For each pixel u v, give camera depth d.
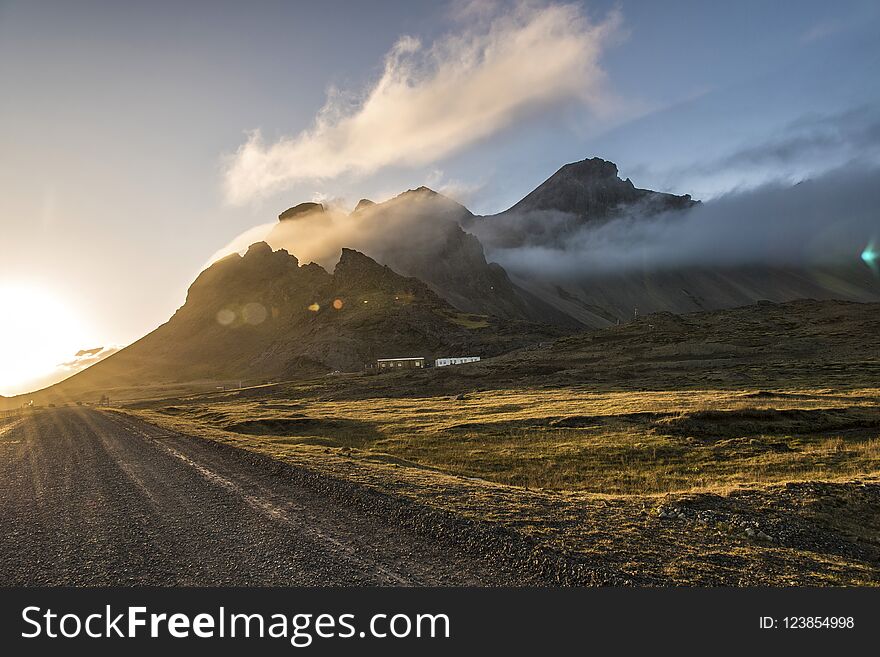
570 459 30.17
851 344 112.12
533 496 15.42
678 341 138.38
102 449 30.22
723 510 14.85
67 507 16.19
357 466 20.25
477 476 25.80
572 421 42.91
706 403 47.06
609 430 38.75
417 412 59.62
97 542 12.44
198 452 26.61
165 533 12.88
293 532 12.42
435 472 20.23
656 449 31.52
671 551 11.07
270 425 50.12
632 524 12.73
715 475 25.50
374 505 14.24
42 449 31.95
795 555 11.61
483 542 11.14
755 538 12.67
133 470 22.41
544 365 124.75
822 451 28.75
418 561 10.46
